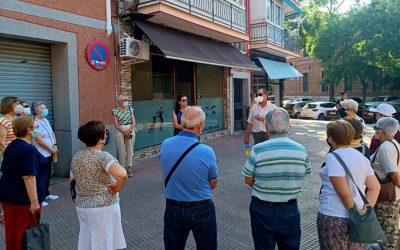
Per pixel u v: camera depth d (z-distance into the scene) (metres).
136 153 9.83
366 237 2.63
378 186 2.88
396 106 23.23
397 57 24.75
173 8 9.48
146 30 9.44
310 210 5.64
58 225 4.98
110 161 3.09
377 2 24.77
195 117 3.01
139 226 4.99
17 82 7.19
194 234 3.04
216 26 11.80
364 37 25.41
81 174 3.10
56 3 7.27
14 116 4.90
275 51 18.39
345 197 2.72
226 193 6.60
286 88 42.69
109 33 8.45
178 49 9.83
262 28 16.81
